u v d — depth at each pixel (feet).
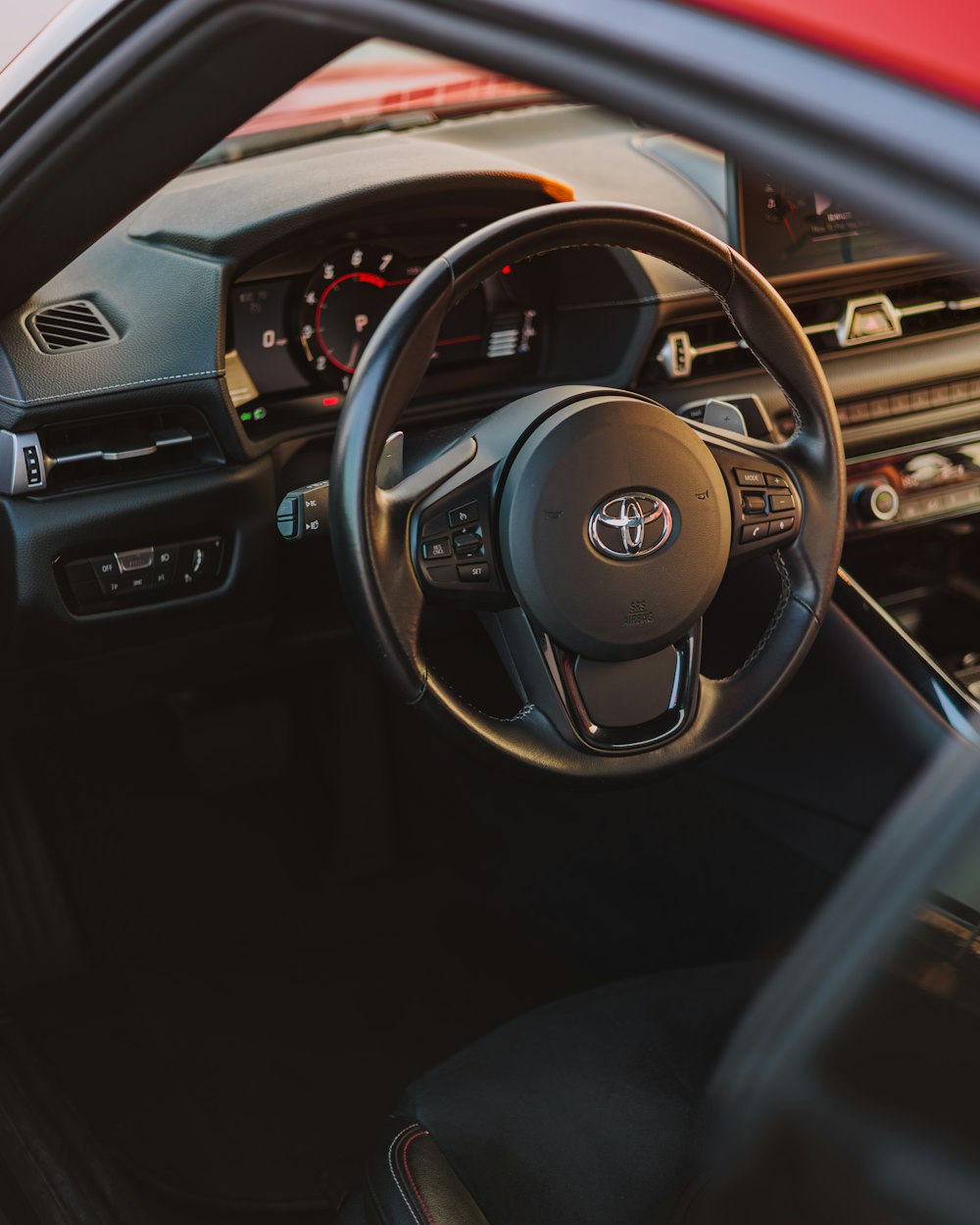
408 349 3.62
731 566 4.25
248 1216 5.28
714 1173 2.88
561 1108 3.50
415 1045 6.27
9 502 5.06
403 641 3.87
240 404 5.47
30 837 6.73
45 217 3.62
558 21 1.72
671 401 6.08
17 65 2.99
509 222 3.67
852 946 2.24
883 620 5.37
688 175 6.37
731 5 1.55
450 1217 3.13
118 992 6.54
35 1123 5.02
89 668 5.64
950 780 2.12
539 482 3.82
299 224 5.21
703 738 4.27
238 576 5.59
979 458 6.62
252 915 7.09
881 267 6.28
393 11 1.98
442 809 7.32
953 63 1.39
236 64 2.65
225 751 7.36
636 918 6.36
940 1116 2.44
